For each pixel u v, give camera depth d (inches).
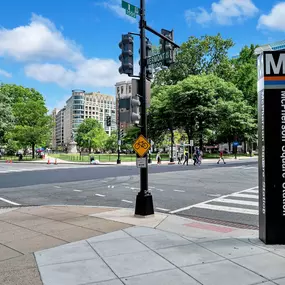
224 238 252.8
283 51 232.1
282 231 231.9
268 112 233.8
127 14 321.7
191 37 2591.0
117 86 6161.4
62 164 1728.6
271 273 179.3
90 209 391.9
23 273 184.7
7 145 2635.3
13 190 601.0
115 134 4869.6
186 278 173.5
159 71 2605.8
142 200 339.3
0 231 286.7
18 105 2326.5
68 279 174.9
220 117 2121.1
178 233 271.7
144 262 198.8
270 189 233.3
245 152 3169.3
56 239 255.9
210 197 495.2
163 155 2699.3
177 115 2150.6
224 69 2541.8
